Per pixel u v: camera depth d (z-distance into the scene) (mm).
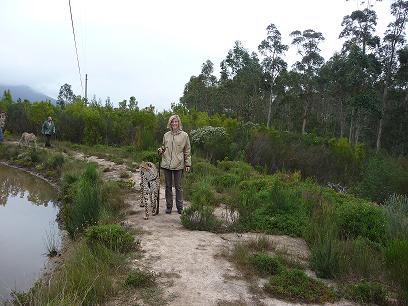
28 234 8477
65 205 10250
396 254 5336
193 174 12484
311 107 55625
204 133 17953
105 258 5574
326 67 48938
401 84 42969
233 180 11578
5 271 6418
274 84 51375
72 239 7797
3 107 27688
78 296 4520
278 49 51125
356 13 39812
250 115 51625
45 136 22156
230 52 57062
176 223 7715
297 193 9562
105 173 13625
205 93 61625
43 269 6504
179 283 5078
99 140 23688
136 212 8469
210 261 5836
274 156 15758
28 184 14086
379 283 5246
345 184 14656
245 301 4688
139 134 20281
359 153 17078
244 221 7809
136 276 4996
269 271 5520
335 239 6246
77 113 25141
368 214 7320
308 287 5000
